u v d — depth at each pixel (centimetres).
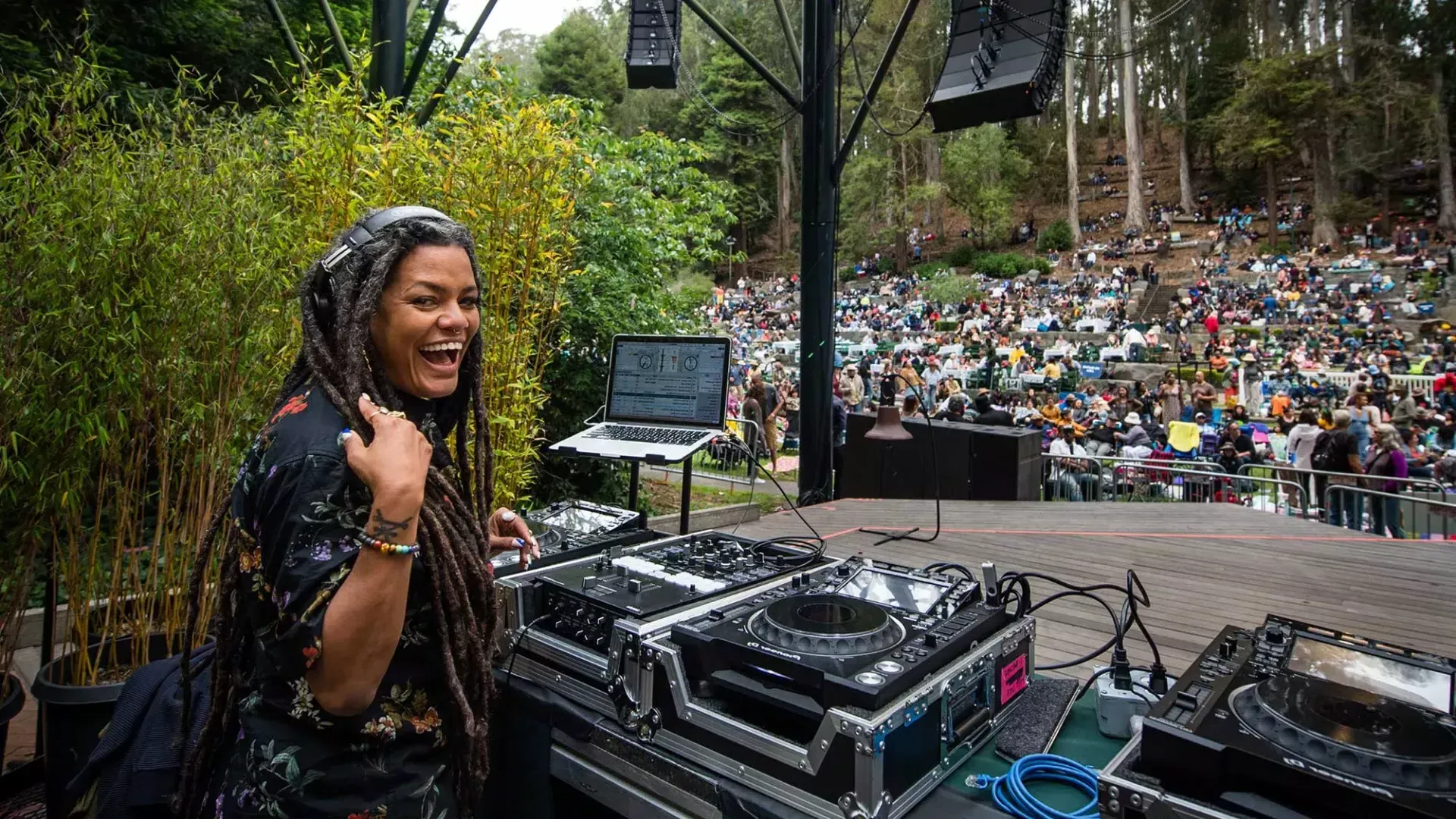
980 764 138
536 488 588
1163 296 3066
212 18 602
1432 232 3303
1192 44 3959
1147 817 96
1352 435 731
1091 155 4819
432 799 103
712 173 4238
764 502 713
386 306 100
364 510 91
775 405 1032
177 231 193
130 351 193
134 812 129
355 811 96
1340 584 405
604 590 155
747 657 123
